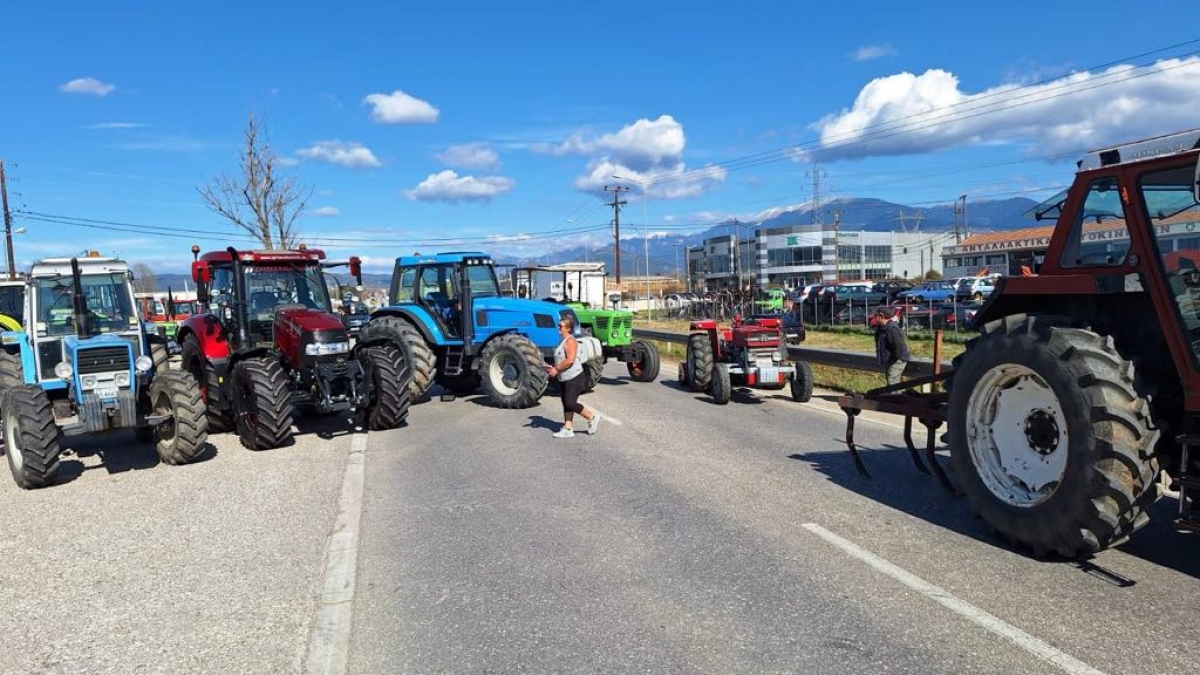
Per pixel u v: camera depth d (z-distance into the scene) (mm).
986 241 56188
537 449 9164
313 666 3852
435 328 13414
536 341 13297
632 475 7691
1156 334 4965
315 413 11953
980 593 4508
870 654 3830
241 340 10297
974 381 5371
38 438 7566
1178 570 4766
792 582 4770
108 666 3904
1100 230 5043
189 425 8375
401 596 4758
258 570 5219
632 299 61625
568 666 3807
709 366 13438
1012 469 5223
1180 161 4477
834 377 14875
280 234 21875
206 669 3854
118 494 7363
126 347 8359
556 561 5285
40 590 4930
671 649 3953
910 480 7168
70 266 9188
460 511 6590
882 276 100500
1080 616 4168
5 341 10047
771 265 96188
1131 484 4441
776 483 7191
